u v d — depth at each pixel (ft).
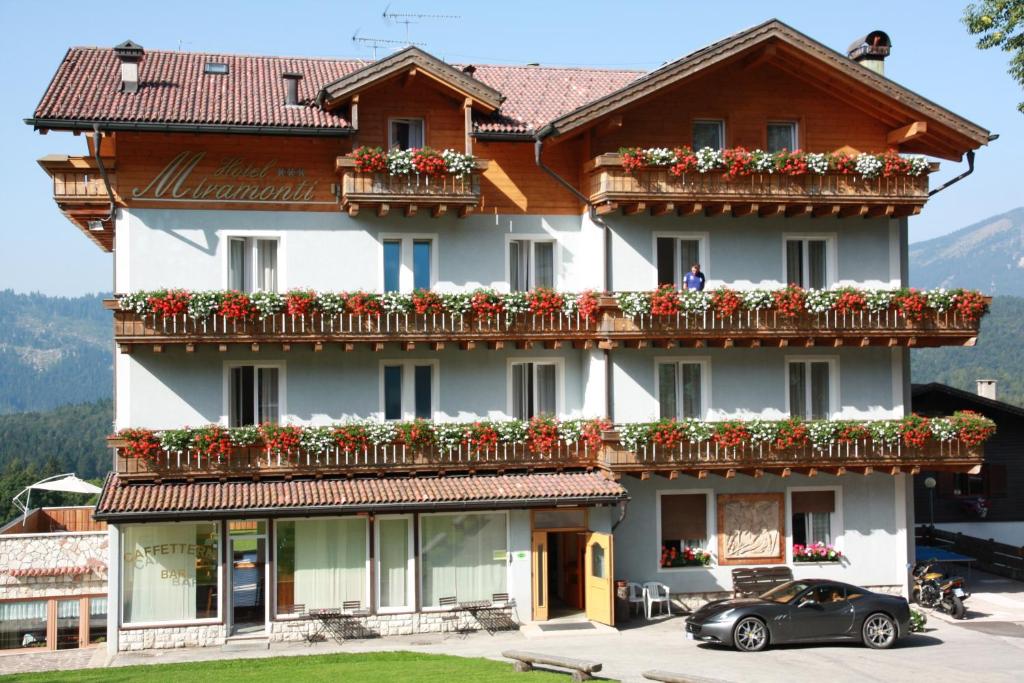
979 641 87.97
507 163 101.91
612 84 111.55
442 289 100.42
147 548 90.79
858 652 83.15
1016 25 92.07
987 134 102.37
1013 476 137.49
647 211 100.27
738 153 97.50
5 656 92.58
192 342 92.02
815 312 98.99
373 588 94.07
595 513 96.94
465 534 96.53
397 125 99.96
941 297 101.04
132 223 95.04
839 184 100.37
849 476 104.63
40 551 98.73
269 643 91.30
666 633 92.53
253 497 90.07
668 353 101.40
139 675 76.43
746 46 98.27
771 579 101.30
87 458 652.48
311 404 98.32
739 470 98.27
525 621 96.37
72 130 90.17
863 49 111.65
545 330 98.07
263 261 98.37
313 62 109.70
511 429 97.30
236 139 96.58
